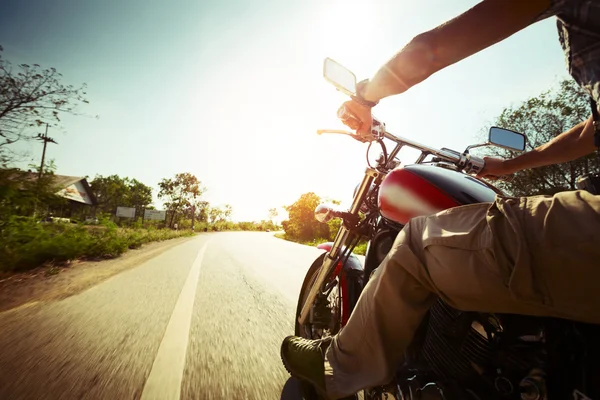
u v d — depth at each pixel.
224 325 2.57
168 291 3.69
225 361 1.90
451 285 0.71
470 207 0.75
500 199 0.67
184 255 8.25
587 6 0.59
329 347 1.05
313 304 1.84
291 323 2.75
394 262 0.83
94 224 7.20
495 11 0.66
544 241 0.56
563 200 0.57
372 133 1.37
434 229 0.78
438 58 0.76
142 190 69.62
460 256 0.69
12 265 4.56
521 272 0.58
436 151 1.61
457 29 0.71
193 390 1.54
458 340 0.85
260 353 2.05
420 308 0.83
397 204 1.15
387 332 0.86
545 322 0.65
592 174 0.68
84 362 1.78
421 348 1.04
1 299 3.11
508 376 0.72
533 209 0.60
